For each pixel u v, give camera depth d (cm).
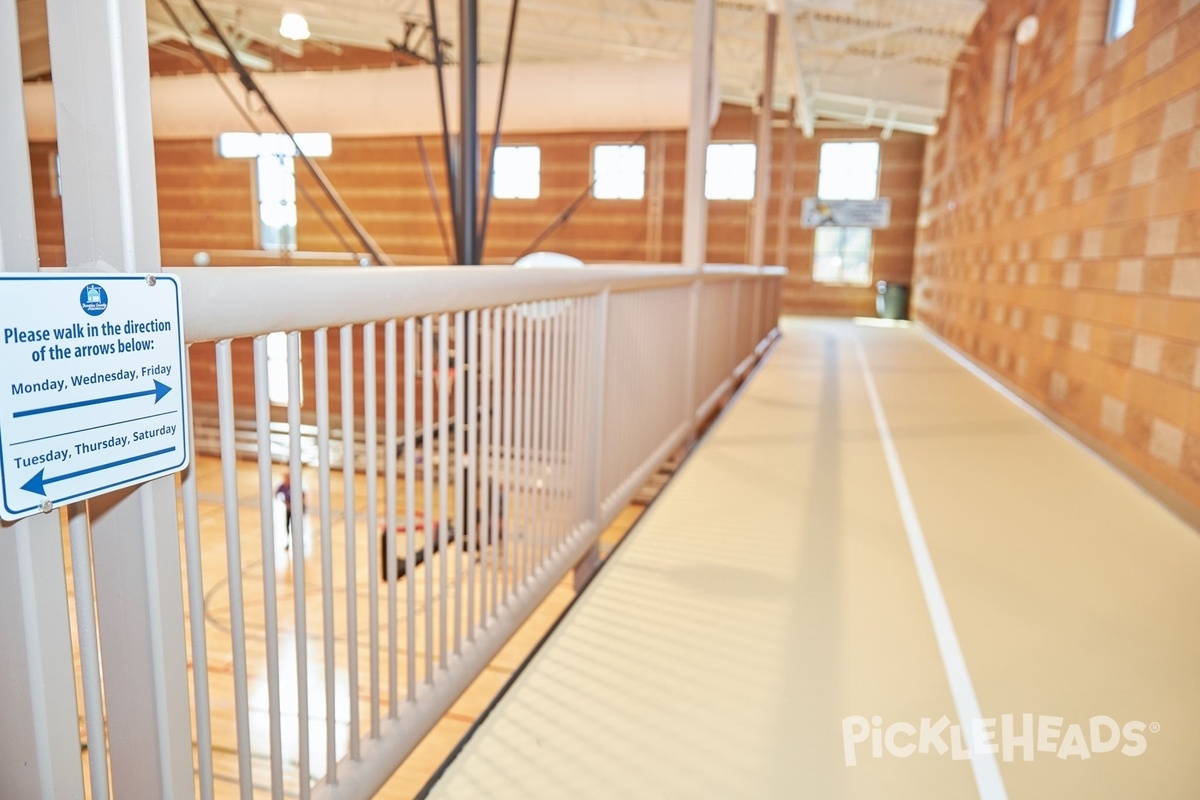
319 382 110
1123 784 135
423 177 1488
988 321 668
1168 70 327
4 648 71
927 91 1110
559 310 206
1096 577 224
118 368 73
